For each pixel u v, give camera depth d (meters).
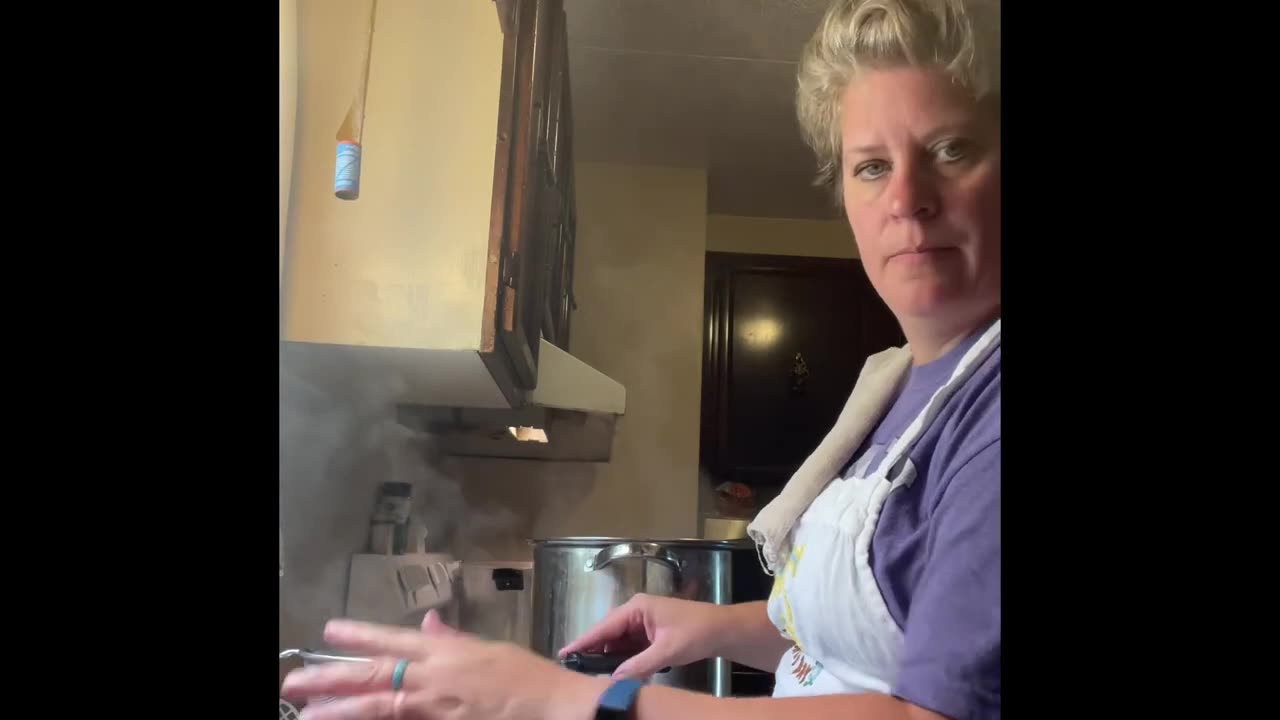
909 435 0.54
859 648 0.53
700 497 2.29
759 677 1.02
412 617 1.17
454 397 1.21
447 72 0.86
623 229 2.16
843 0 0.60
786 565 0.65
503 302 0.86
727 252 2.40
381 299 0.83
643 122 1.91
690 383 2.15
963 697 0.41
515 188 0.88
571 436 1.86
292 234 0.82
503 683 0.46
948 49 0.55
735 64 1.63
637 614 0.83
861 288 2.41
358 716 0.46
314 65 0.84
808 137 0.72
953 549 0.44
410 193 0.84
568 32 1.52
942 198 0.56
